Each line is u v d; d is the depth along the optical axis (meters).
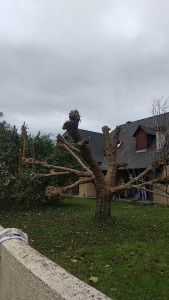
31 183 10.90
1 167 11.32
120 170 19.66
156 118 5.49
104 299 1.34
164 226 7.38
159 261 4.66
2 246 2.54
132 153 20.52
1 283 2.52
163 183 6.41
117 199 19.02
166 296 3.39
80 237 6.33
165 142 4.74
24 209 11.11
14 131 11.91
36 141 11.99
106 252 5.23
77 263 4.69
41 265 1.83
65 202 15.70
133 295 3.43
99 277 4.03
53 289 1.48
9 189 11.15
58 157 12.01
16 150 11.70
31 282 1.74
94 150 26.19
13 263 2.13
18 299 1.96
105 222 7.34
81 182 7.53
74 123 6.04
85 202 16.30
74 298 1.36
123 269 4.32
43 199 11.52
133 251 5.22
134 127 24.48
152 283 3.78
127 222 7.71
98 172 7.50
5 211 10.76
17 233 2.71
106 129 8.75
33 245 5.89
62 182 12.39
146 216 9.12
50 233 6.84
